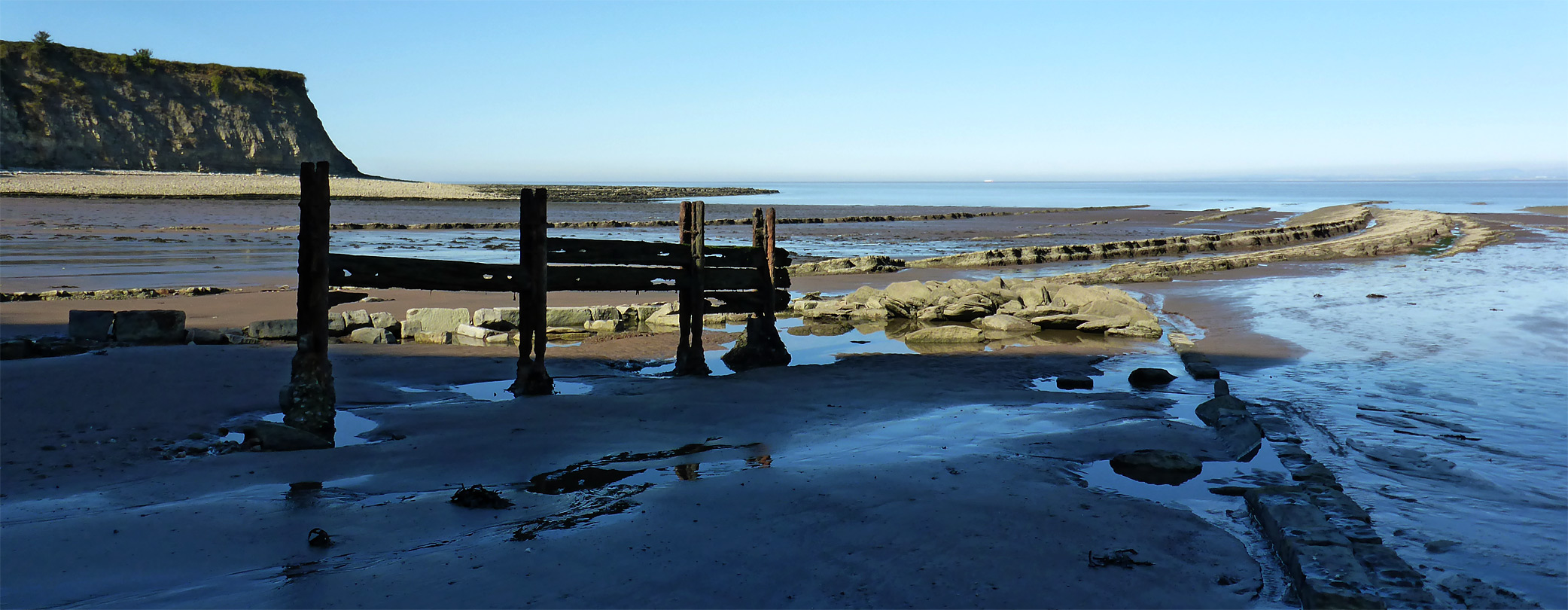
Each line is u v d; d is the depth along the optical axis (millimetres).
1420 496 7016
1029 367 12938
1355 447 8391
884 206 106312
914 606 4746
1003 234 52625
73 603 4664
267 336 14117
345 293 8945
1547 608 5000
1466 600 5074
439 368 12211
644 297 21125
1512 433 8969
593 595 4824
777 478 7051
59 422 8422
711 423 9258
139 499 6488
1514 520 6480
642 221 58375
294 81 139375
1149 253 38031
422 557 5359
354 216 59844
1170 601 4922
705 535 5754
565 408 9719
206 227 42625
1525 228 51938
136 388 9711
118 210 55906
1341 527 6090
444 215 63969
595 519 6141
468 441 8344
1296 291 22609
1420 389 11141
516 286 10453
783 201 124125
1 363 10492
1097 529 6000
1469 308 18922
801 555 5430
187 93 123625
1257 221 70562
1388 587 5137
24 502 6359
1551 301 20031
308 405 8484
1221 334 15883
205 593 4809
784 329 17297
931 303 19109
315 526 5930
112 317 12852
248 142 126312
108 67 116812
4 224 41250
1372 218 69562
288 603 4668
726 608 4676
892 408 10086
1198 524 6199
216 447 8117
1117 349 14656
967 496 6621
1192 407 10320
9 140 101938
